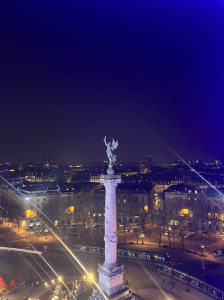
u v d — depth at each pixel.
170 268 66.62
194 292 57.53
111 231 40.19
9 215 129.25
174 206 118.44
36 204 115.94
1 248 87.56
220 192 114.56
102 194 128.25
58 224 116.94
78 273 68.06
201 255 81.31
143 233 107.00
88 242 95.50
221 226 109.81
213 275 63.56
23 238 100.94
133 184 140.25
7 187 140.25
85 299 54.56
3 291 58.97
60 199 120.31
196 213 113.06
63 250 86.31
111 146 41.16
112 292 38.88
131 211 123.62
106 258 40.69
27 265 74.12
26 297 56.75
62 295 55.97
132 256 78.00
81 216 123.19
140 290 58.72
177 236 102.00
